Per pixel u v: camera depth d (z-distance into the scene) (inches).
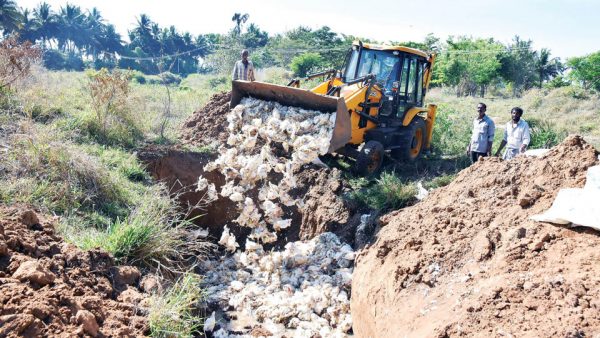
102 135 369.1
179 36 3452.3
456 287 169.5
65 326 149.6
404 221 244.1
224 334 220.7
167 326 180.1
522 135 330.3
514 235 175.0
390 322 179.6
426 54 432.1
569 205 171.6
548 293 139.5
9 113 342.3
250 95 348.8
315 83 813.2
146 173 339.0
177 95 663.1
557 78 1787.6
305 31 2023.9
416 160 431.2
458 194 240.2
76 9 3230.8
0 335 134.0
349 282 262.2
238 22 2893.7
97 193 274.4
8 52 410.9
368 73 403.9
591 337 120.0
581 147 210.2
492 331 133.5
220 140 400.2
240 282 270.7
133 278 204.5
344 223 311.3
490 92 1795.0
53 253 187.5
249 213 293.1
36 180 264.1
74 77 813.9
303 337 225.3
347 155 373.1
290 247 292.2
